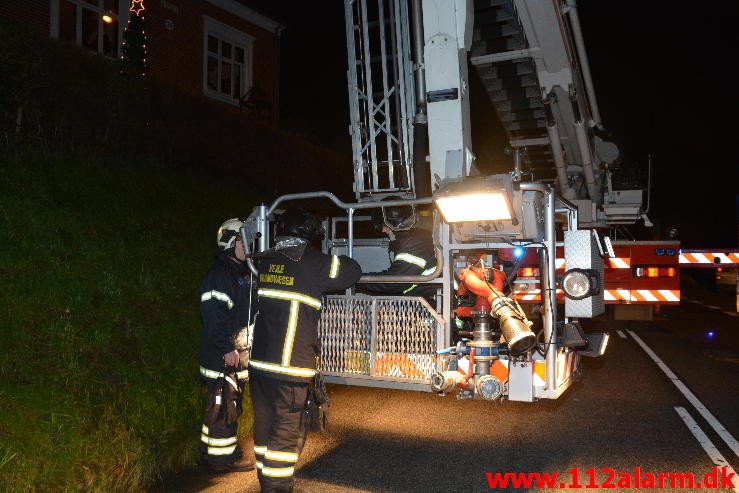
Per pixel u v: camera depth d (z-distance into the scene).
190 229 9.18
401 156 6.21
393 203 4.93
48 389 4.39
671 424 5.88
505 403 6.57
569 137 9.32
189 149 11.41
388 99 6.30
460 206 4.40
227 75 17.62
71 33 13.50
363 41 6.38
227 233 4.71
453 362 4.70
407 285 5.17
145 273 6.95
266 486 3.86
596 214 10.19
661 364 8.70
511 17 7.43
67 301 5.60
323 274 4.06
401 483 4.42
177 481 4.43
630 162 10.46
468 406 6.44
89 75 9.39
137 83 10.25
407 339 4.84
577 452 5.09
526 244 4.59
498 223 4.54
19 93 8.23
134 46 12.06
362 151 6.50
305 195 5.15
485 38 7.82
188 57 16.11
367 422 5.85
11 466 3.65
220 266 4.61
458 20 5.18
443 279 4.83
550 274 4.53
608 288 12.23
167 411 5.02
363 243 6.55
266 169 13.36
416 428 5.68
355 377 4.98
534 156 10.25
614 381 7.64
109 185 8.91
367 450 5.09
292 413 3.94
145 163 10.37
